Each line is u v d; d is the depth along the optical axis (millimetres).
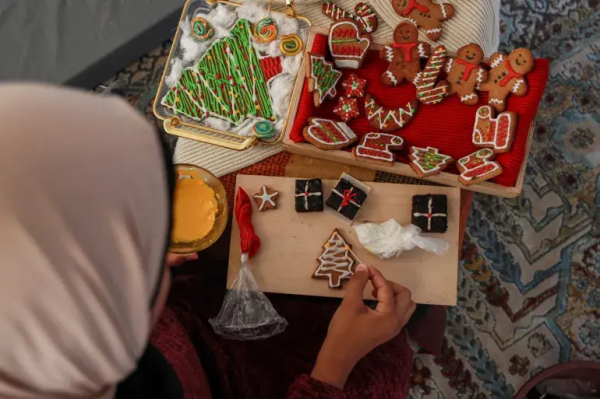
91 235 282
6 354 294
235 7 936
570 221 1360
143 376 488
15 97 274
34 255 266
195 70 920
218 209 814
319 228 852
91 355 310
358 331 644
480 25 873
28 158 262
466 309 1342
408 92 873
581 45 1441
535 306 1330
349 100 873
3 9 1360
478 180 805
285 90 894
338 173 896
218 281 894
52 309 284
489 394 1295
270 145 897
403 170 844
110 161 287
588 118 1401
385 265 834
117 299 308
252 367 708
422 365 1322
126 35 1388
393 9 895
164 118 909
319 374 608
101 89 1513
